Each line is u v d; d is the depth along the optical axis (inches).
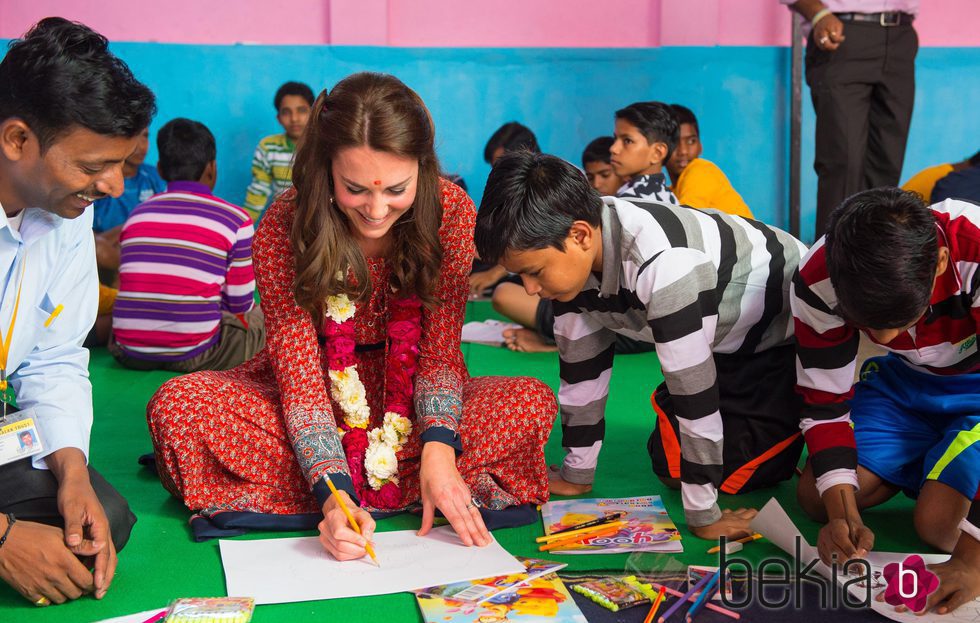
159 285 140.1
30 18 229.0
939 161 231.9
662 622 67.2
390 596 71.5
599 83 233.5
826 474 79.4
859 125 177.0
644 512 86.2
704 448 79.6
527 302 157.5
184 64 233.8
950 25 227.3
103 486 77.1
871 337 78.5
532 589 70.9
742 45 229.0
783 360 92.9
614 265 78.6
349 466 84.7
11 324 72.8
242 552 77.7
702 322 78.4
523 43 233.5
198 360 144.4
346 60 233.1
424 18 233.5
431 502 79.4
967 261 72.9
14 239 70.2
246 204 229.5
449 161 237.1
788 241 89.7
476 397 87.5
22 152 62.9
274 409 85.4
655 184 161.0
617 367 147.1
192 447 83.7
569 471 92.9
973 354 79.4
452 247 84.6
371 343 88.4
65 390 76.7
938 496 77.0
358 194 73.5
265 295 83.9
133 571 76.2
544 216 72.3
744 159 233.3
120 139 63.3
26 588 69.0
